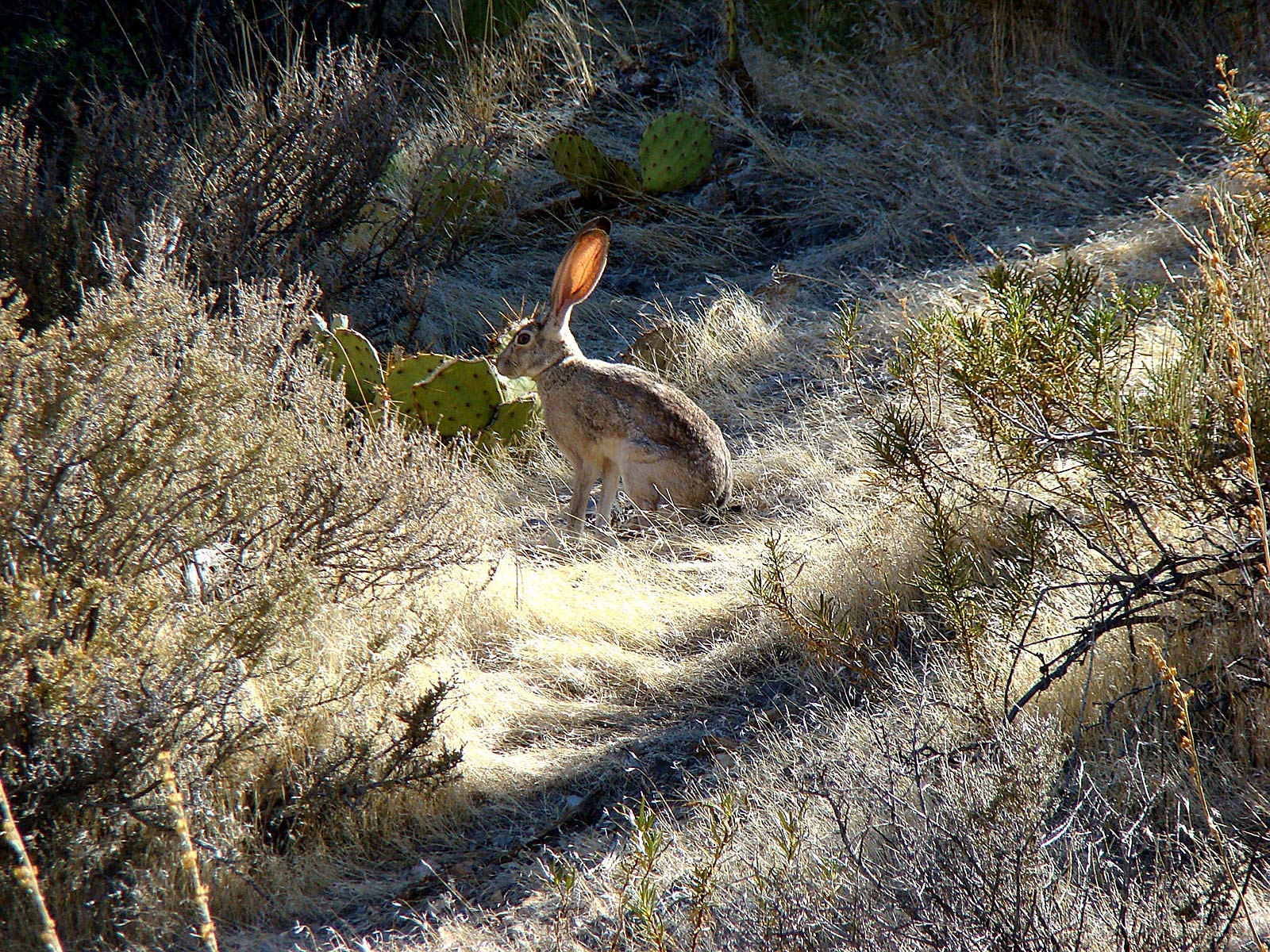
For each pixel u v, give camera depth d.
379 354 18.92
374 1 26.59
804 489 13.93
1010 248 18.34
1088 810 6.93
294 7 25.66
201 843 7.66
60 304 14.97
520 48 26.91
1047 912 5.84
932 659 9.34
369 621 9.80
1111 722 7.62
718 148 23.95
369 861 8.31
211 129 18.94
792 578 11.09
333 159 18.50
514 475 15.73
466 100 25.22
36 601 7.38
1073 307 9.18
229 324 10.72
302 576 8.45
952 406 12.06
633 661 10.59
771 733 9.16
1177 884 5.99
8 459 7.66
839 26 24.69
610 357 19.17
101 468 7.99
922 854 6.31
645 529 14.08
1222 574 7.98
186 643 7.94
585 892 7.39
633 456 14.02
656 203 22.72
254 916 7.75
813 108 23.55
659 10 29.20
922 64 23.20
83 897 7.42
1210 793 6.93
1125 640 8.06
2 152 16.20
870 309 17.64
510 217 23.00
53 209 15.79
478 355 19.42
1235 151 17.64
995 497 10.22
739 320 18.12
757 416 16.30
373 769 8.61
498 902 7.68
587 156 22.67
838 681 9.62
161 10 24.50
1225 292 6.99
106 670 7.50
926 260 19.17
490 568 11.60
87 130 17.56
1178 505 8.23
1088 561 8.77
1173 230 16.41
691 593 12.05
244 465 8.77
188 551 8.45
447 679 9.83
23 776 7.36
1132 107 20.78
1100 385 8.64
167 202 16.31
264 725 8.27
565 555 13.31
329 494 9.71
